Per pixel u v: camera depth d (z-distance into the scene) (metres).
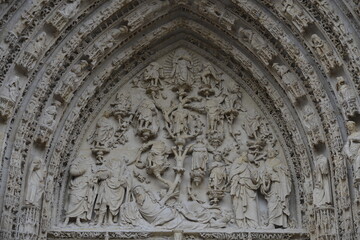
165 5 20.58
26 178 17.89
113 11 19.78
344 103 17.58
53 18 18.48
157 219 19.16
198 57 21.66
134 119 20.83
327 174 18.25
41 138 18.44
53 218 18.97
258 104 21.03
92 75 20.34
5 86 17.42
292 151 20.14
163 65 21.59
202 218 19.28
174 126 20.58
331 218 17.77
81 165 19.86
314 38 18.52
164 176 20.09
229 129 20.73
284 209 19.36
